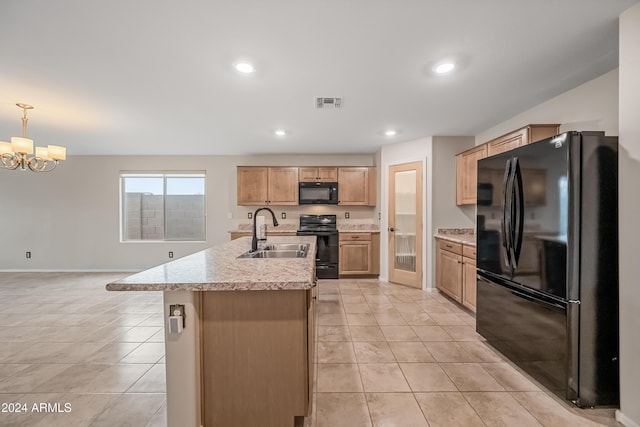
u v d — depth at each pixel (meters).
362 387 1.88
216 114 3.08
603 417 1.60
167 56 1.94
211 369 1.41
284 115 3.12
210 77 2.24
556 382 1.74
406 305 3.46
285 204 5.02
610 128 2.18
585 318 1.64
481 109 2.95
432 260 4.02
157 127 3.57
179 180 5.45
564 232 1.65
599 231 1.63
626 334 1.52
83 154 5.27
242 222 5.38
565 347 1.67
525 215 1.96
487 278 2.41
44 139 4.17
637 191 1.47
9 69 2.11
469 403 1.72
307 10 1.50
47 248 5.30
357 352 2.33
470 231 4.02
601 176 1.63
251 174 5.01
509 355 2.14
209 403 1.41
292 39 1.75
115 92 2.51
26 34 1.69
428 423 1.56
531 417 1.60
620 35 1.53
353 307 3.39
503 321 2.20
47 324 2.93
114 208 5.34
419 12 1.51
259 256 2.37
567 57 1.96
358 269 4.80
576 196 1.62
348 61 2.00
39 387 1.89
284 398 1.41
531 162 1.89
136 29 1.65
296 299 1.40
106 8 1.47
